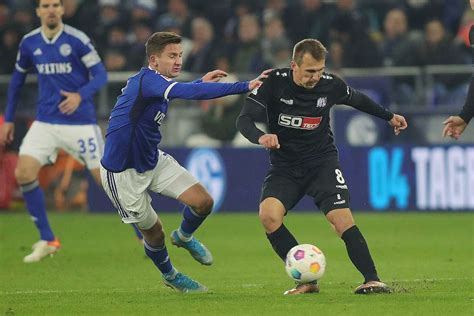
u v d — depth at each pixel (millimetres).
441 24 72812
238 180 65062
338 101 30984
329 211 30203
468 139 64250
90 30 76250
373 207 64125
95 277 37875
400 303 28000
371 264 29766
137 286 34938
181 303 29156
